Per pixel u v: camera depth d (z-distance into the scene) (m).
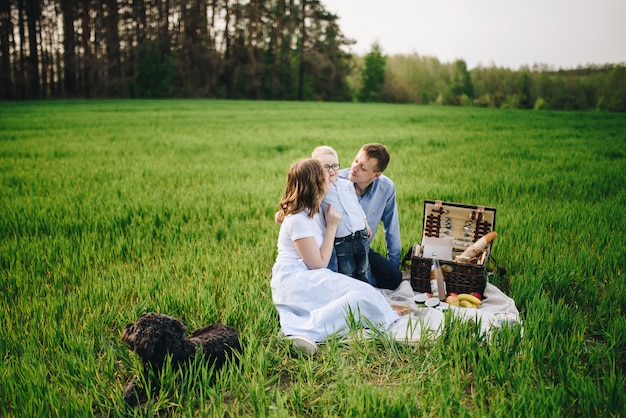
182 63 67.19
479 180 9.57
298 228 3.92
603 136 18.64
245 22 68.06
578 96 78.50
